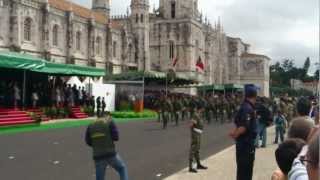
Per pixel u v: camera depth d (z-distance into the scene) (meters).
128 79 68.81
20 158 21.42
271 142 31.78
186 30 125.19
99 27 95.81
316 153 4.32
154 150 25.91
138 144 28.69
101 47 96.94
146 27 114.50
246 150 13.23
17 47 71.38
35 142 27.86
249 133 13.20
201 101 51.25
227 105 54.09
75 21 87.19
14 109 41.69
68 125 41.91
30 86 48.47
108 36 98.56
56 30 82.12
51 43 80.31
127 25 111.75
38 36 77.44
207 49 140.88
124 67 105.38
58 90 49.38
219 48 151.50
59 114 48.56
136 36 113.00
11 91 43.75
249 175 13.34
